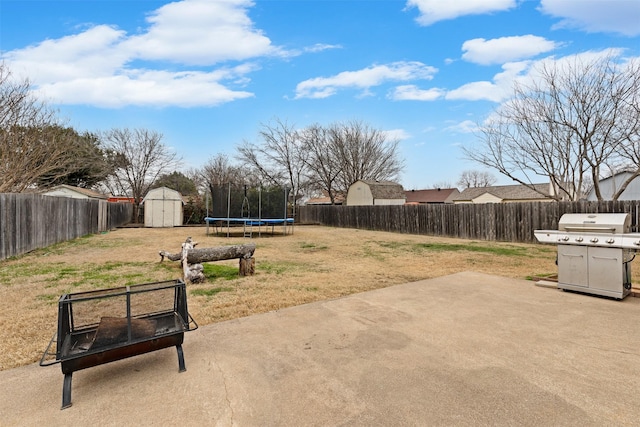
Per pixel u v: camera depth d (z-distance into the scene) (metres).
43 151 10.80
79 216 12.16
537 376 2.10
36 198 8.42
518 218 11.12
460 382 2.04
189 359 2.39
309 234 14.73
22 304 3.79
